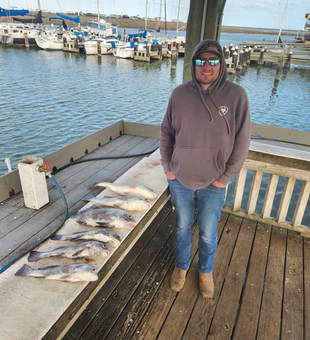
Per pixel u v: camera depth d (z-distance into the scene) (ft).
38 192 9.59
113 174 12.71
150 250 9.21
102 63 90.74
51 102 47.88
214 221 6.72
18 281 5.80
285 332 6.66
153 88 62.28
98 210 8.00
